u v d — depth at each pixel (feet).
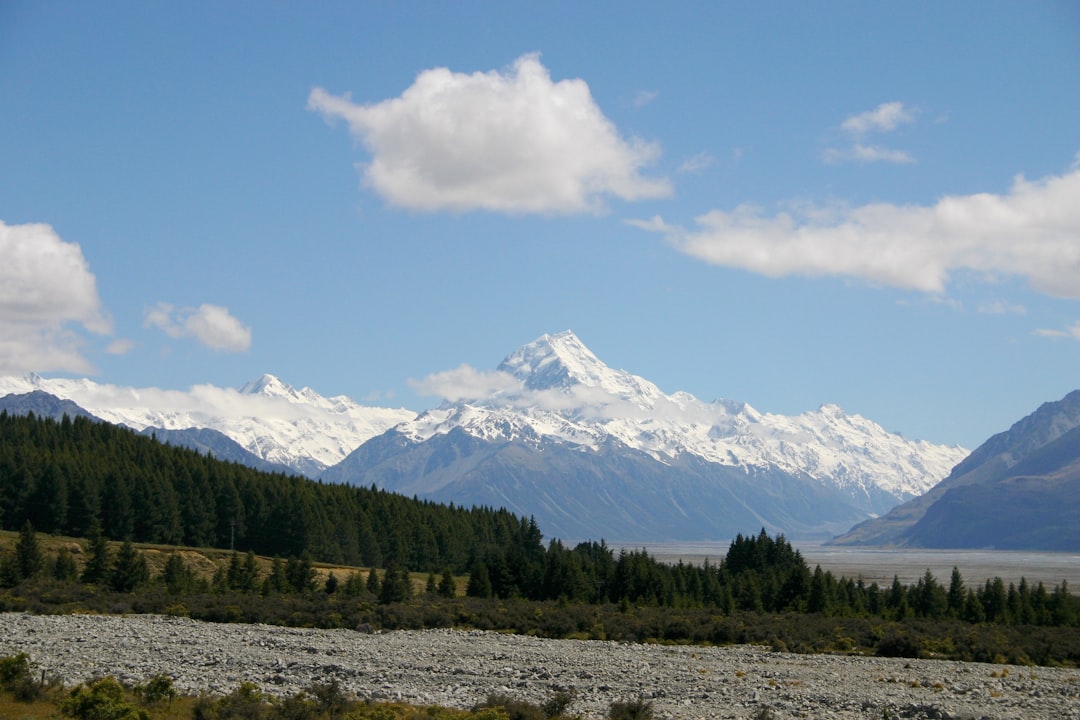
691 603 475.31
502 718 149.89
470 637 318.65
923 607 466.29
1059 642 337.72
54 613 351.87
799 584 480.23
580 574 503.61
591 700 188.96
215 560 585.22
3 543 535.19
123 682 183.73
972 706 192.03
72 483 618.03
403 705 172.96
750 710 181.37
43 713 141.90
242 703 156.56
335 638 297.33
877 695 202.90
